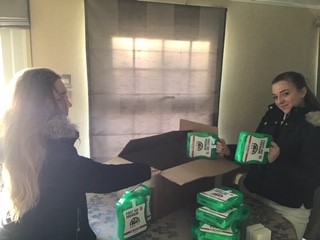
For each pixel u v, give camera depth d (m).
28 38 1.92
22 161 1.00
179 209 1.57
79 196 1.14
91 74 2.04
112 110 2.13
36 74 1.07
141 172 1.22
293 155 1.65
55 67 2.01
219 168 1.50
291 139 1.63
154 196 1.42
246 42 2.38
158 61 2.16
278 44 2.47
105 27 2.01
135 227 1.31
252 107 2.50
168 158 1.75
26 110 1.02
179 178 1.37
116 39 2.04
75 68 2.04
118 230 1.29
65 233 1.09
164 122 2.26
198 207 1.42
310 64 2.60
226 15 2.29
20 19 1.86
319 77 2.57
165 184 1.45
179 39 2.17
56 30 1.97
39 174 1.01
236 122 2.48
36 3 1.91
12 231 1.06
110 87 2.09
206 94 2.31
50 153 1.02
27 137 1.00
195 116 2.32
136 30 2.07
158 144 1.70
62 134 1.04
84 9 1.97
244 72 2.43
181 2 2.17
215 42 2.26
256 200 1.76
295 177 1.63
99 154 2.15
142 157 1.67
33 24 1.92
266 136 1.54
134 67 2.12
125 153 1.60
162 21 2.11
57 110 1.09
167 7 2.10
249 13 2.35
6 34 1.90
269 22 2.41
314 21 2.53
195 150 1.64
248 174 1.83
